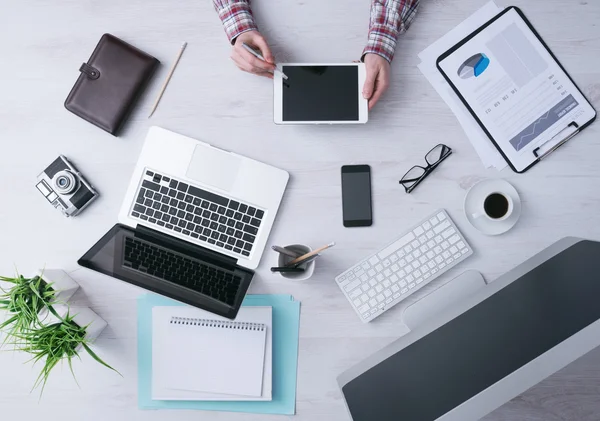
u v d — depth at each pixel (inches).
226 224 45.1
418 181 45.4
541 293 34.2
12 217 46.6
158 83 46.5
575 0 45.3
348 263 45.8
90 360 46.6
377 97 44.1
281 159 46.1
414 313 44.7
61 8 46.5
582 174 45.5
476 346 33.1
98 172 46.4
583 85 45.4
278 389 45.9
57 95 46.6
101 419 46.4
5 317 46.3
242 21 44.3
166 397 45.7
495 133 45.6
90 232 46.4
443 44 45.8
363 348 45.8
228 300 43.3
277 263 45.0
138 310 46.3
